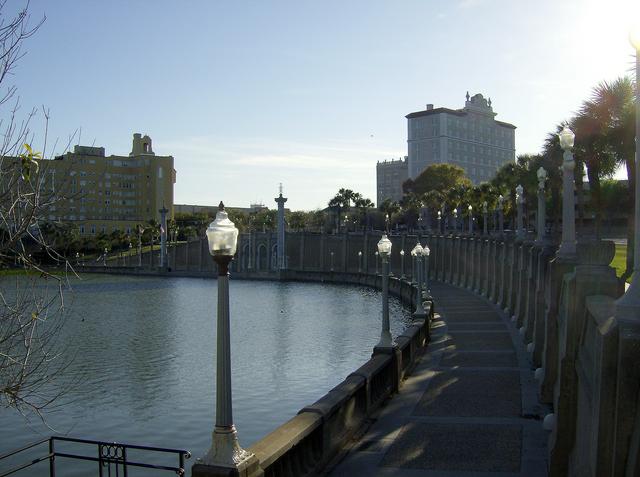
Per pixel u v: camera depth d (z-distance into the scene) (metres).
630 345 7.08
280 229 164.88
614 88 36.69
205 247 186.75
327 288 133.50
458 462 13.23
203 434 30.06
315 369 45.03
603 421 7.54
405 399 19.05
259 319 78.44
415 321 31.30
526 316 30.81
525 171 72.25
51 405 34.03
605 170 39.84
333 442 13.71
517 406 17.77
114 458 13.41
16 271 13.55
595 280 11.30
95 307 95.19
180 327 71.38
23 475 24.62
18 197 11.76
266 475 10.24
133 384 40.19
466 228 155.12
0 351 13.94
